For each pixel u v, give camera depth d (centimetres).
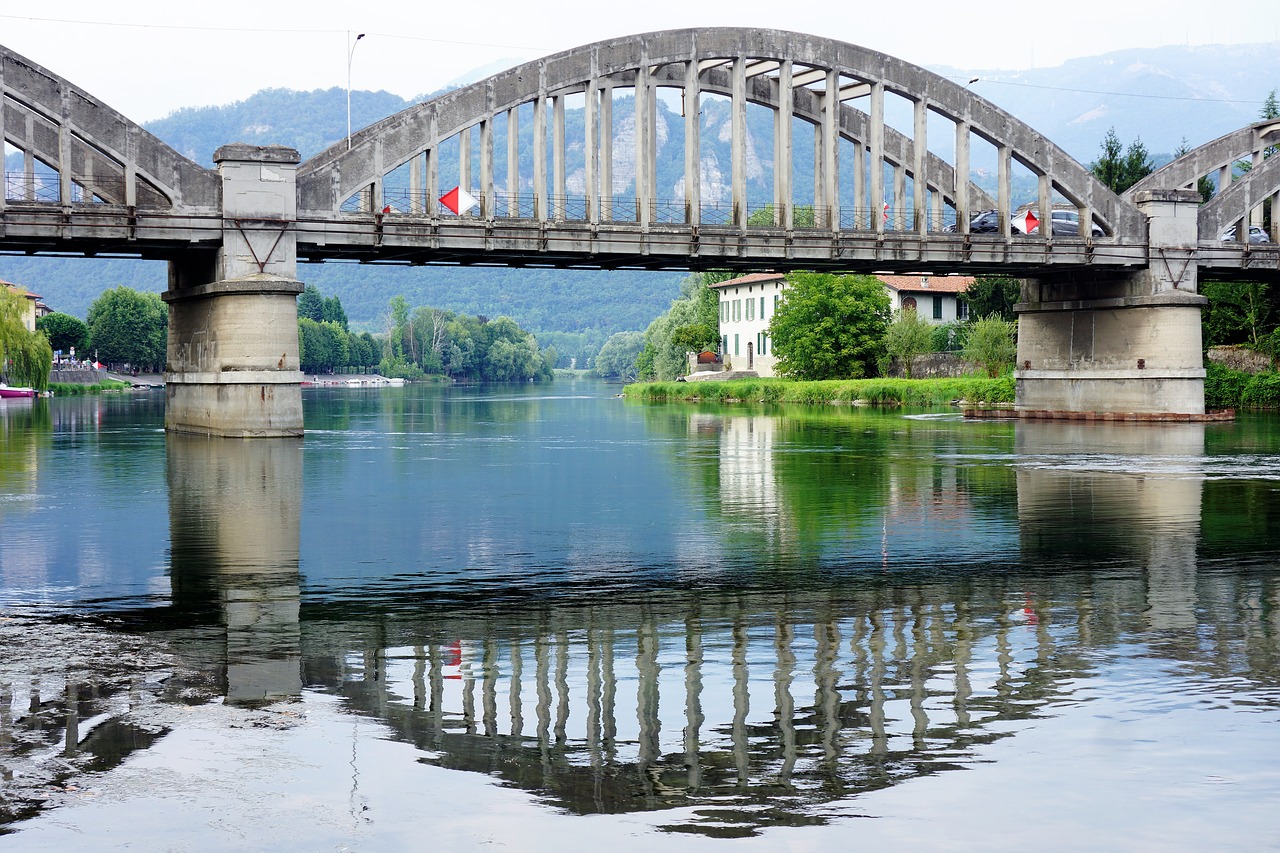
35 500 2889
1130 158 10150
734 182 6022
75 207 4750
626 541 2253
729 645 1427
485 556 2080
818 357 10600
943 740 1080
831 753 1050
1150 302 6562
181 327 5625
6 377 12494
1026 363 7344
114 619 1569
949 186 6912
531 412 8731
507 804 945
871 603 1669
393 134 5316
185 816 925
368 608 1639
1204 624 1531
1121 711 1159
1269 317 8475
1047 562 2003
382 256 5697
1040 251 6456
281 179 5028
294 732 1105
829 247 6106
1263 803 942
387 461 4094
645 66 5806
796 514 2653
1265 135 7138
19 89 4672
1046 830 898
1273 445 4753
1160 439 5141
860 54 6247
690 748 1065
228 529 2412
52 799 954
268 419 5072
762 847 873
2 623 1541
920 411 8294
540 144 5622
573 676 1294
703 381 12612
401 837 889
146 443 4881
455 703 1196
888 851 866
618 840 883
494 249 5484
